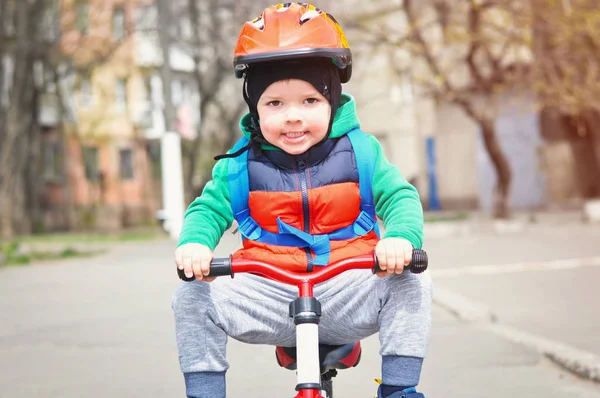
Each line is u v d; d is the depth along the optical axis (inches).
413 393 113.7
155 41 1497.3
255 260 112.6
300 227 124.0
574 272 438.9
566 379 210.5
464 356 239.6
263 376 224.7
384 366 116.3
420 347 114.5
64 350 271.6
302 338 106.9
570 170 1385.3
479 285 400.8
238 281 121.3
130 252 726.5
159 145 1716.3
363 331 122.3
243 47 118.3
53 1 1212.5
